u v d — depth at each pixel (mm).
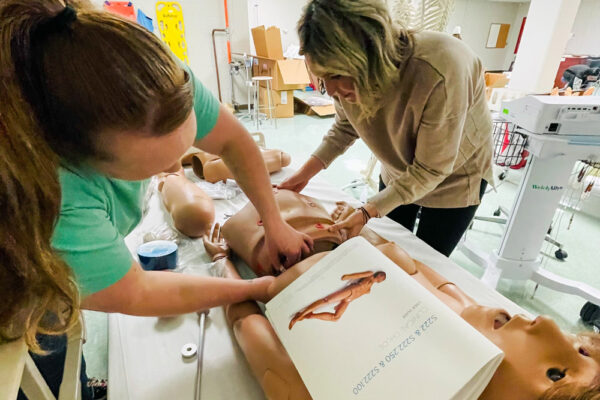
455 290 663
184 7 4223
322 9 617
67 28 313
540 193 1276
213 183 1367
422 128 790
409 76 750
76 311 423
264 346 563
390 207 872
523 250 1406
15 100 306
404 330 460
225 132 677
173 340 678
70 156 369
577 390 363
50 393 476
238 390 586
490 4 7148
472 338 426
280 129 4141
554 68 2865
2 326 383
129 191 564
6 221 327
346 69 661
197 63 4586
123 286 466
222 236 948
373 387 418
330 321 508
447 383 392
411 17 1350
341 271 583
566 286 1380
